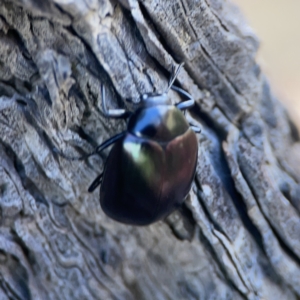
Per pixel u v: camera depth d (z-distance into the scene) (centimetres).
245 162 10
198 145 10
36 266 10
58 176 10
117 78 10
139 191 10
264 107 11
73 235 10
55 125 10
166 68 10
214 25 10
